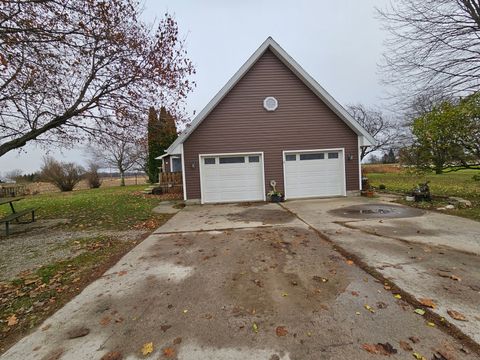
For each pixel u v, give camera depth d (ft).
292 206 29.17
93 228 21.59
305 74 32.65
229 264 12.48
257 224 20.72
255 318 8.04
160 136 30.12
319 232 17.35
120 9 23.02
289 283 10.26
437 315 7.72
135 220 24.32
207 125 33.55
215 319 8.07
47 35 17.17
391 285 9.68
